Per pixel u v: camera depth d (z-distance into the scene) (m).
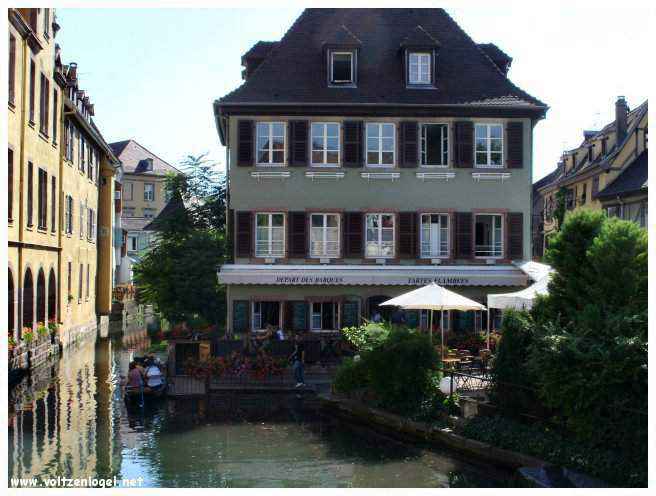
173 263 33.41
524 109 27.41
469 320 27.14
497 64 31.98
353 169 27.17
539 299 14.51
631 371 11.13
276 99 26.98
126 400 19.64
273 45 31.31
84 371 25.27
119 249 60.56
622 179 43.91
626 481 10.80
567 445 12.09
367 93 27.64
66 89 35.22
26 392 21.06
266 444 14.91
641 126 45.09
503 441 13.26
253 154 26.91
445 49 29.44
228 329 26.58
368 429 16.34
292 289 26.78
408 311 26.98
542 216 64.94
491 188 27.55
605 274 13.23
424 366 16.41
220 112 27.03
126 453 14.15
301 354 22.02
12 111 23.52
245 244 26.86
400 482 12.26
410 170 27.33
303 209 27.03
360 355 18.34
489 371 14.69
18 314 24.58
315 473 12.83
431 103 27.30
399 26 30.02
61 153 32.22
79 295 37.62
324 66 28.28
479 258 27.47
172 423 16.91
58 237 31.55
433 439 14.82
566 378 11.78
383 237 27.39
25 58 25.09
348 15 30.05
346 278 25.70
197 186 41.00
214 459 13.74
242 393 20.69
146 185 89.19
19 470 12.95
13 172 23.75
